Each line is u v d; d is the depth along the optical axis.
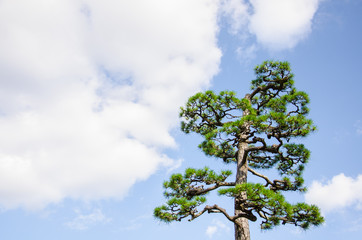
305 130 11.86
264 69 15.41
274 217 9.69
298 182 12.99
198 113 14.55
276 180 13.09
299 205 9.95
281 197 9.12
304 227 10.13
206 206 10.75
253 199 9.45
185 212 10.73
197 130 15.89
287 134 11.75
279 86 15.25
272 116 11.39
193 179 12.30
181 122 15.84
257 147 12.38
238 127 11.62
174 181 12.12
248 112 14.59
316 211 9.80
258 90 15.76
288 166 13.80
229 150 14.30
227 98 13.13
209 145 13.32
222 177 12.49
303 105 13.78
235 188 9.27
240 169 12.80
